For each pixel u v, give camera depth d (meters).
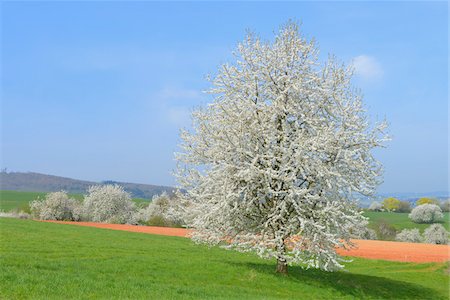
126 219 77.62
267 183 25.05
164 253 34.12
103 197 78.56
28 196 136.38
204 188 28.14
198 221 27.09
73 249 31.36
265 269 28.77
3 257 24.69
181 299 19.91
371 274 35.84
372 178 27.25
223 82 28.48
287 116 27.09
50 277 21.11
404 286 30.91
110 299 18.78
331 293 25.83
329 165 26.11
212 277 25.45
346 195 26.97
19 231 41.12
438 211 95.88
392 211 119.00
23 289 18.95
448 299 28.88
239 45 28.41
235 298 20.84
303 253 26.58
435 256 45.59
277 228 26.31
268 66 27.61
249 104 26.67
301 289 25.48
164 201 77.75
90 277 22.50
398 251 49.16
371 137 27.41
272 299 21.36
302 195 25.03
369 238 76.12
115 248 34.31
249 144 26.23
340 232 26.84
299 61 27.98
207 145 28.25
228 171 26.33
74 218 77.56
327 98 27.64
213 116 28.06
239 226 27.30
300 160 25.47
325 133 25.70
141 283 22.20
